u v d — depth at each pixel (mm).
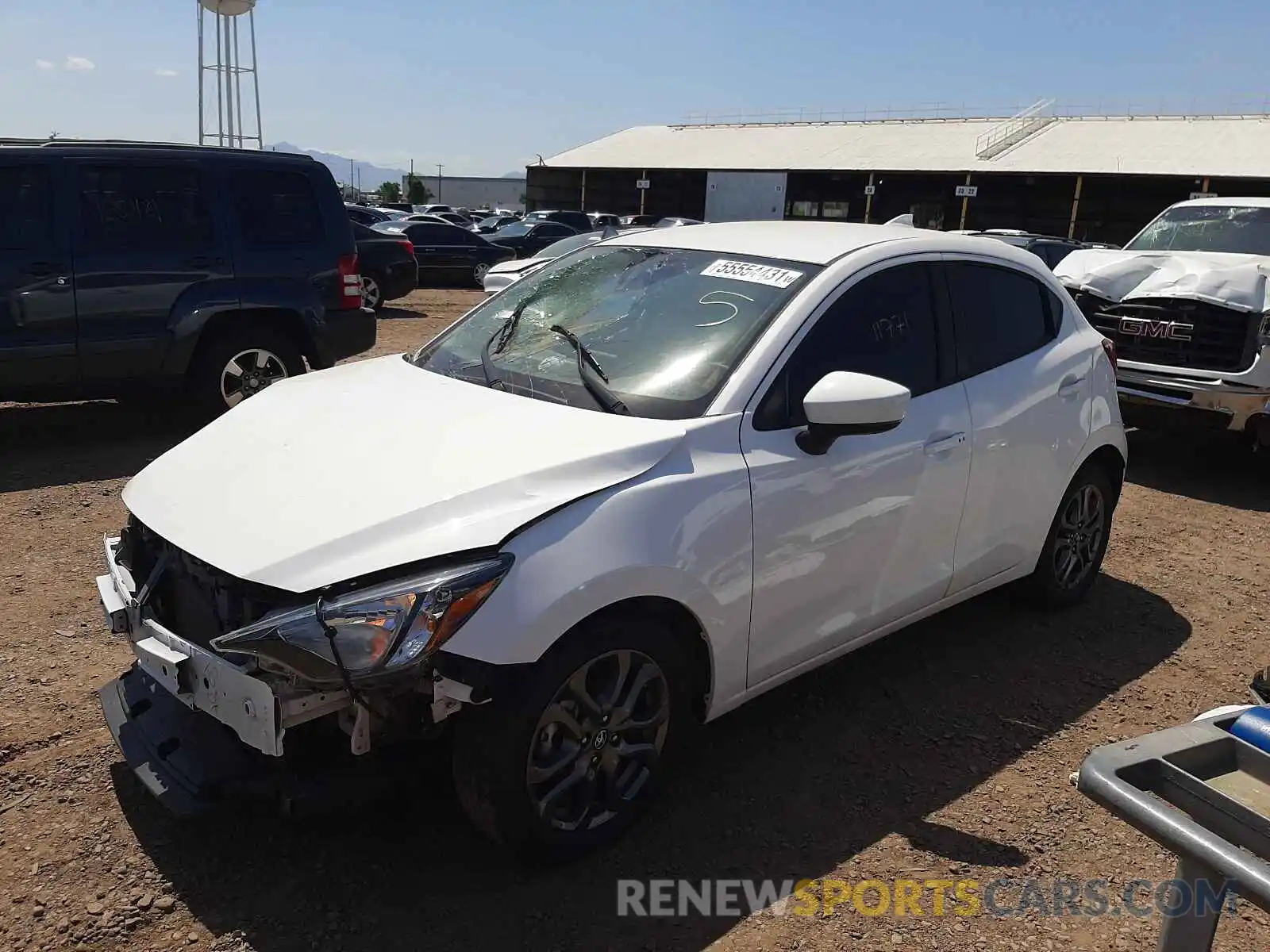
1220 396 6953
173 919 2607
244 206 7203
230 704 2520
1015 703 3941
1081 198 42688
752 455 3080
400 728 2664
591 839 2848
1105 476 4773
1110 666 4297
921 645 4422
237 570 2549
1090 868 2977
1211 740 1668
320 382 3742
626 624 2773
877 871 2910
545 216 34781
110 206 6672
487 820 2676
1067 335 4523
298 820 2990
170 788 2688
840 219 49125
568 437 2924
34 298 6418
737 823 3090
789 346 3283
